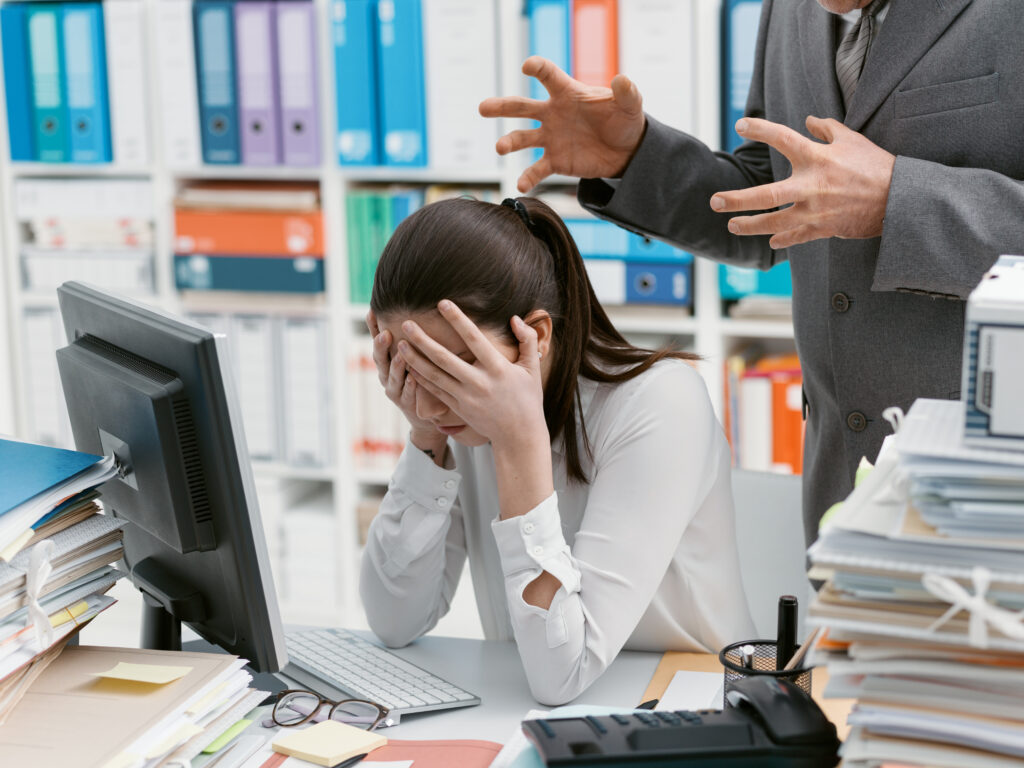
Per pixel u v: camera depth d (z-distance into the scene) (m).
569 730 0.90
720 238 1.66
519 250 1.18
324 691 1.20
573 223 2.69
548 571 1.17
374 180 3.04
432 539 1.34
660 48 2.54
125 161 2.99
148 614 1.25
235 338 3.01
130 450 1.08
